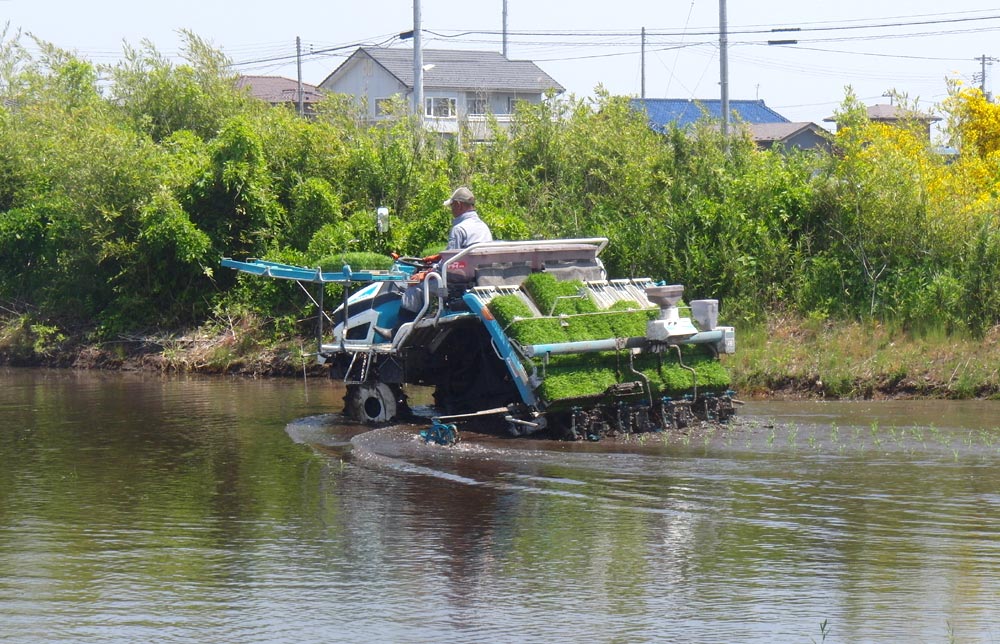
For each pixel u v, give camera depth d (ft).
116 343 283.38
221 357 260.42
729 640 79.66
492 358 162.09
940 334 205.16
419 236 261.03
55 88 378.73
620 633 81.30
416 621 84.43
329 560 99.91
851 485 122.11
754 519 109.81
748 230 235.40
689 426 157.07
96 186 286.87
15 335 294.46
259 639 81.71
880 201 229.25
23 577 96.37
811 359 203.00
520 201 283.38
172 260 282.56
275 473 138.00
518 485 126.52
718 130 289.53
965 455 136.05
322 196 275.59
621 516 112.06
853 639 79.36
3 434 170.50
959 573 92.73
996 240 213.46
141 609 88.07
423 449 147.95
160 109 349.61
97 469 142.51
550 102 308.40
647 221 249.96
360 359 174.91
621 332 154.92
